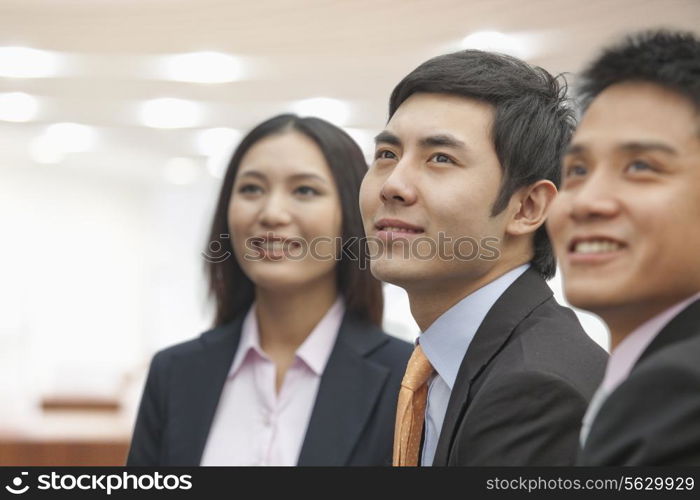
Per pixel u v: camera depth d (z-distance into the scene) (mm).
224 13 11891
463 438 1954
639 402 1373
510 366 2018
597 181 1473
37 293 24719
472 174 2221
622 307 1485
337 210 3781
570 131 2400
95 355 25625
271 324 3877
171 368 3969
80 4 11680
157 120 18875
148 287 27094
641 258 1429
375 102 16641
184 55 13906
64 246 25266
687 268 1432
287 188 3754
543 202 2334
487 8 11305
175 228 27594
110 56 14055
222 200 4020
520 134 2264
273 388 3781
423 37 12617
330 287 3906
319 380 3754
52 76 15422
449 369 2328
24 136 20953
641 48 1504
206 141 21000
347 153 3826
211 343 3975
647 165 1450
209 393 3832
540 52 12844
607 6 10859
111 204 26375
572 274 1498
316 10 11664
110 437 8367
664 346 1474
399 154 2316
